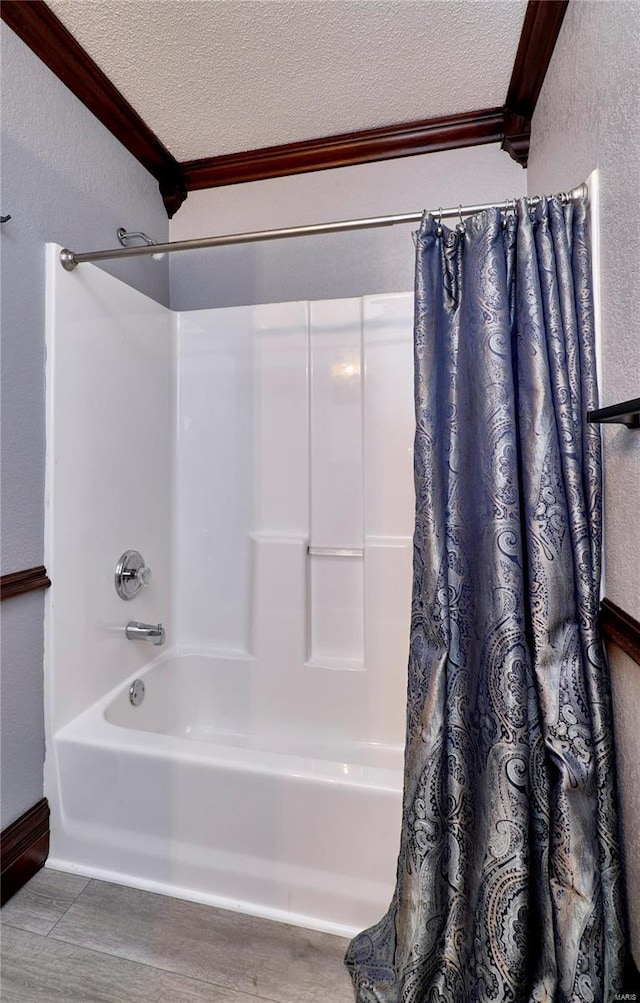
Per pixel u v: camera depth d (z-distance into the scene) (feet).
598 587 3.09
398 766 5.39
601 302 3.21
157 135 5.85
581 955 2.56
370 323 5.70
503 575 2.95
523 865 2.70
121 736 4.16
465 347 3.36
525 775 2.79
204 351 6.25
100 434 4.89
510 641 2.89
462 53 4.76
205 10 4.25
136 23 4.33
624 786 2.91
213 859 3.82
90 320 4.74
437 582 3.19
